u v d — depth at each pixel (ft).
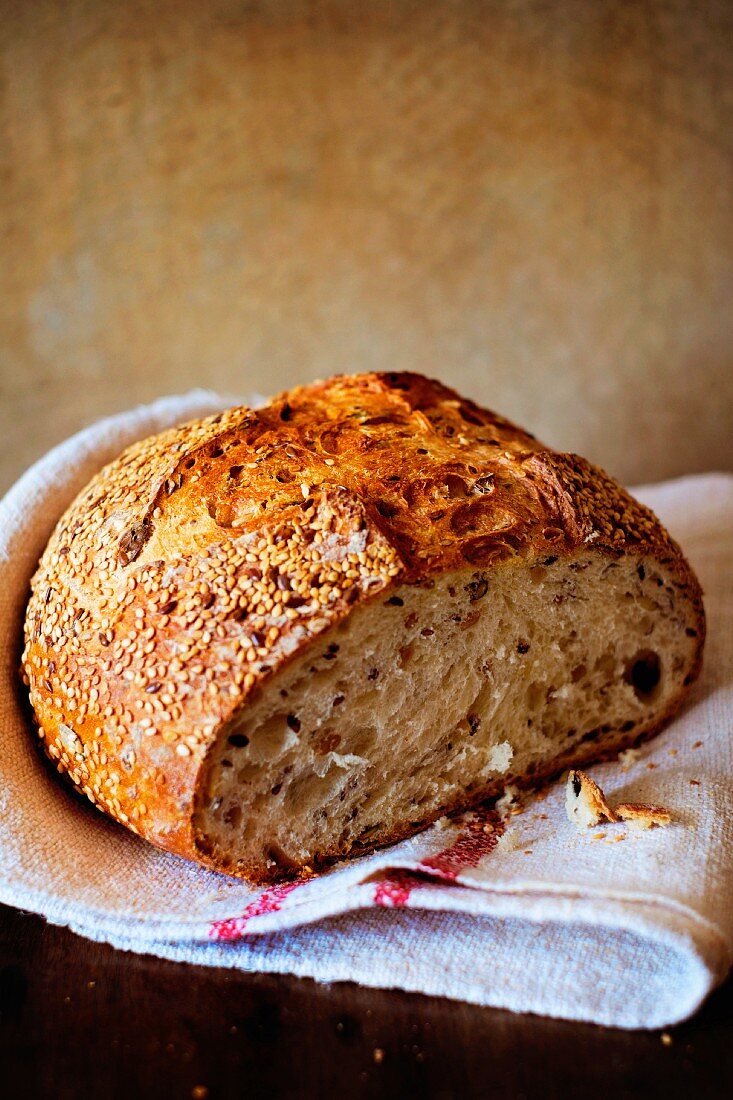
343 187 2.57
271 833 1.51
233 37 2.46
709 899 1.37
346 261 2.62
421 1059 1.32
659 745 1.70
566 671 1.66
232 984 1.41
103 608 1.54
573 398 2.76
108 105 2.47
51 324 2.59
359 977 1.39
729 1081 1.28
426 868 1.44
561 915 1.36
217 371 2.67
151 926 1.44
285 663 1.45
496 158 2.57
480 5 2.48
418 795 1.59
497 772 1.63
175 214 2.56
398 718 1.55
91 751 1.53
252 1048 1.33
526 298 2.67
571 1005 1.35
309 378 2.70
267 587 1.48
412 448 1.65
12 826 1.54
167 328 2.63
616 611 1.66
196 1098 1.28
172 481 1.60
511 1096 1.28
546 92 2.53
